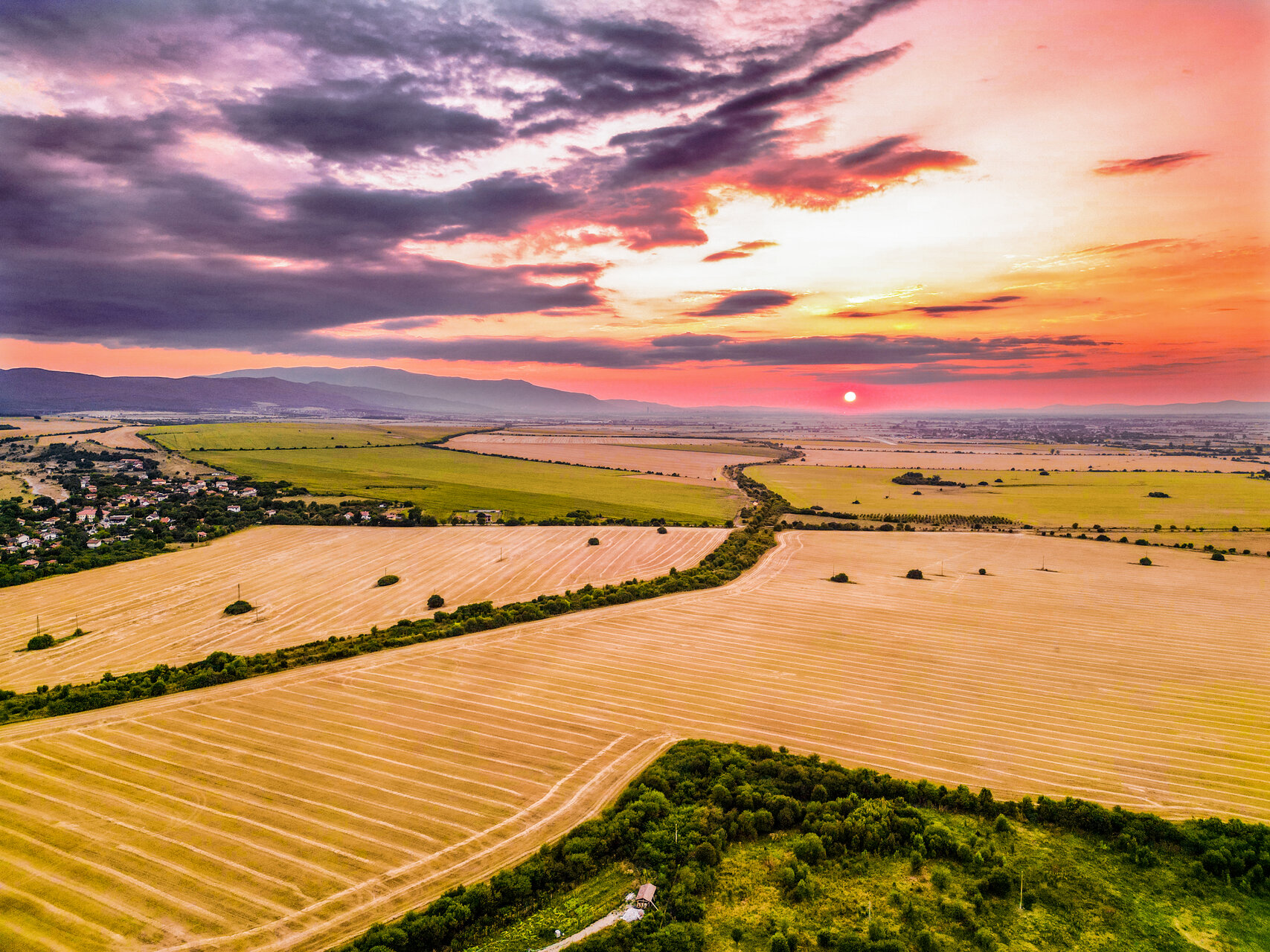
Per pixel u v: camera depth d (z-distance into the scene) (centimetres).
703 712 7850
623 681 8619
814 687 8538
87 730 7156
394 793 6147
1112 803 6247
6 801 5903
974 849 5528
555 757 6819
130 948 4394
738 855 5544
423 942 4450
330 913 4741
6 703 7688
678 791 6206
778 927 4750
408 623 10781
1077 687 8631
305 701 7912
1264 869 5194
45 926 4556
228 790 6122
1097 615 11544
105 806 5850
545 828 5728
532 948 4494
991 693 8431
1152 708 8081
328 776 6378
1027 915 4872
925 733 7456
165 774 6356
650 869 5288
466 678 8650
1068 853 5528
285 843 5422
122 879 4994
